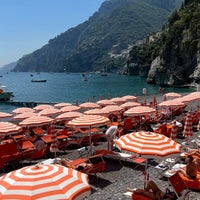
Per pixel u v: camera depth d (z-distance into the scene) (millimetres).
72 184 6621
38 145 16797
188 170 11328
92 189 11781
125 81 136000
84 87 106500
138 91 82375
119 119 24094
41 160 16266
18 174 6840
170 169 12898
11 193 6258
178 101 24578
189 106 35219
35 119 19578
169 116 26531
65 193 6328
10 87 118875
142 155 9336
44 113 24781
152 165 14188
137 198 9625
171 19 129250
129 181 12445
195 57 96562
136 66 196375
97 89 94750
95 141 18844
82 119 15586
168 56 106312
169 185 11828
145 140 9781
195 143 17016
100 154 13969
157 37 186750
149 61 161375
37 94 84875
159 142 9688
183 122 22797
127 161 14641
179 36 103312
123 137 10500
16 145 16469
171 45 105250
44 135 20078
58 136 19078
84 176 7188
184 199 10305
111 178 12852
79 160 13234
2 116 24703
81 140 18297
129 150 9609
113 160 14875
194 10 111875
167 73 104188
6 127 16250
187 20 106062
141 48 195625
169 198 9555
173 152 9477
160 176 12797
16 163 15781
